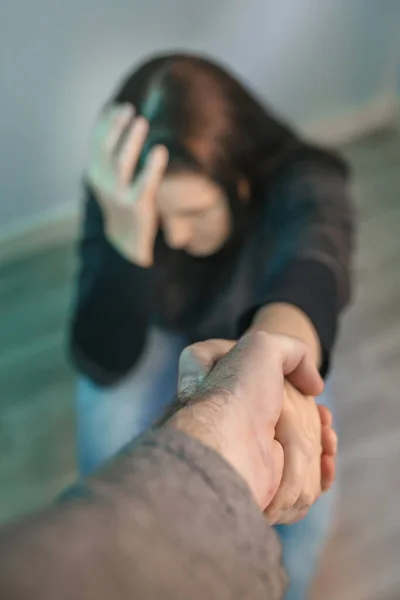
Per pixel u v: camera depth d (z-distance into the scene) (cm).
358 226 195
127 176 97
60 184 186
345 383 158
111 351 116
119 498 27
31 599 22
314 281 79
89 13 155
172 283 106
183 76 95
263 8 174
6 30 150
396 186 207
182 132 93
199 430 40
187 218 97
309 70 198
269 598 32
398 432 151
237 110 96
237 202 96
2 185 178
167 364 120
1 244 190
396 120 226
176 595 26
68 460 153
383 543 138
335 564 135
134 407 120
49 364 168
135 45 166
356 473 146
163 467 31
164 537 27
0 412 160
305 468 56
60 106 168
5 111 164
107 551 24
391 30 201
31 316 179
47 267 190
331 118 217
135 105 98
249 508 31
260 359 52
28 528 24
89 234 113
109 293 112
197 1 165
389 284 179
